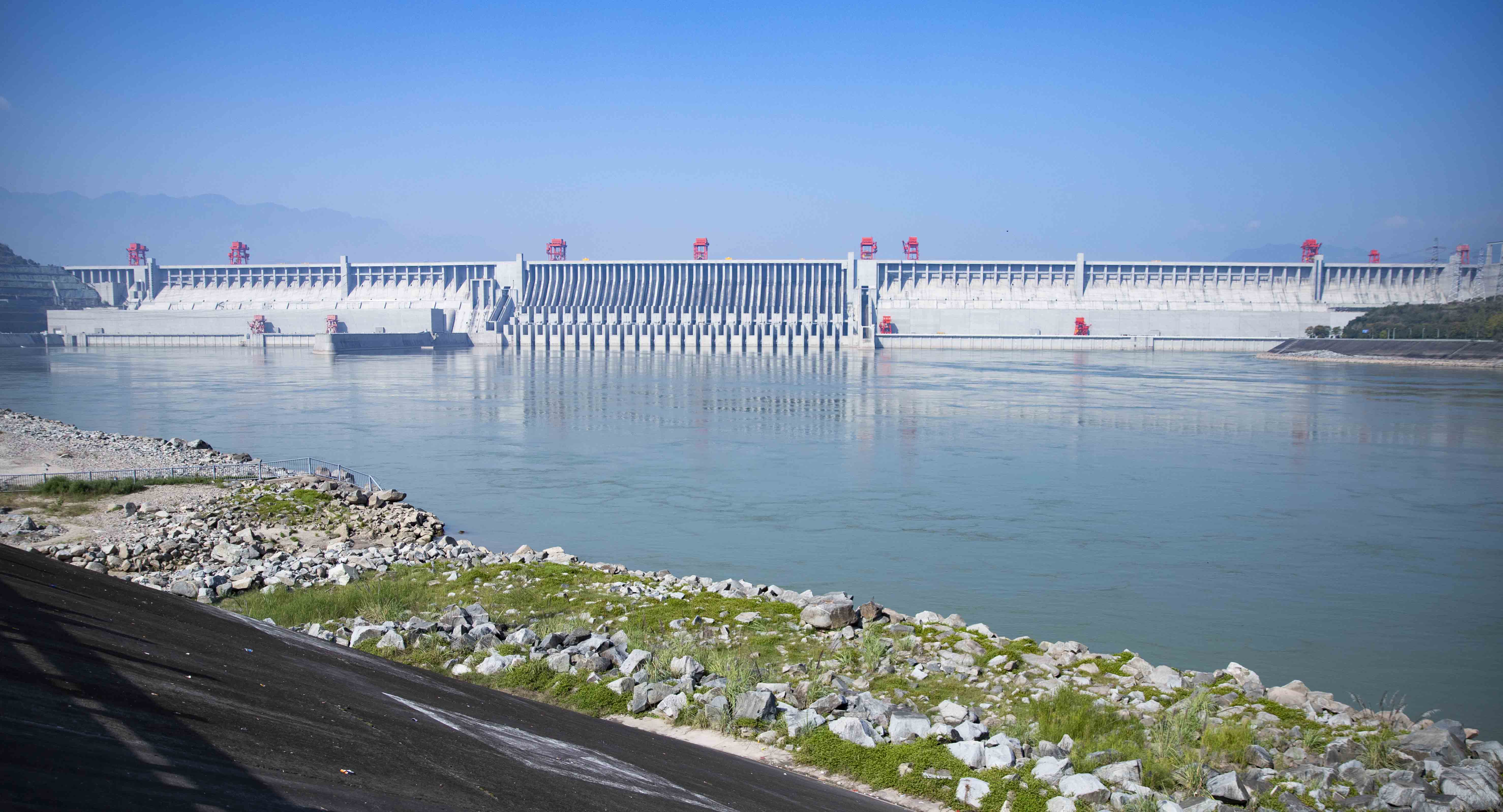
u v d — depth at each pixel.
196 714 11.43
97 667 12.07
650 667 21.56
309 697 14.20
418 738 13.49
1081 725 18.83
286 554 36.78
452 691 18.22
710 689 20.20
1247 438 84.94
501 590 30.23
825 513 54.62
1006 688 21.80
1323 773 16.36
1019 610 36.97
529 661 22.08
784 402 114.19
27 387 128.12
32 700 9.96
